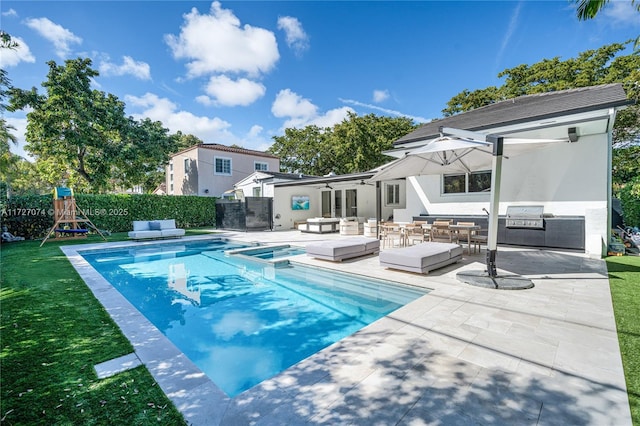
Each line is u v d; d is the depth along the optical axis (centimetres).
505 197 979
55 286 579
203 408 219
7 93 758
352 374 262
